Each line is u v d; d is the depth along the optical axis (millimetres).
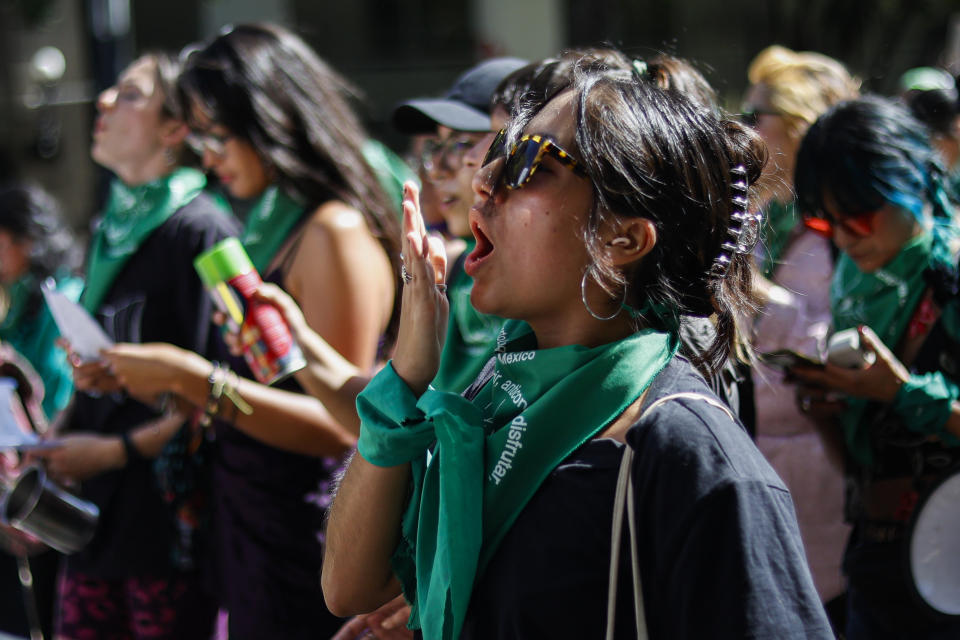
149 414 2938
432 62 13898
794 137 2773
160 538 2840
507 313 1262
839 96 2854
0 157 10508
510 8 11898
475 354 2059
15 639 3139
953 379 2186
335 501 1456
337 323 2375
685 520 1081
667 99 1248
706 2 11266
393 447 1305
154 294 2889
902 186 2191
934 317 2219
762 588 1053
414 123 2637
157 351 2455
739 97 10156
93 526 2787
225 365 2600
